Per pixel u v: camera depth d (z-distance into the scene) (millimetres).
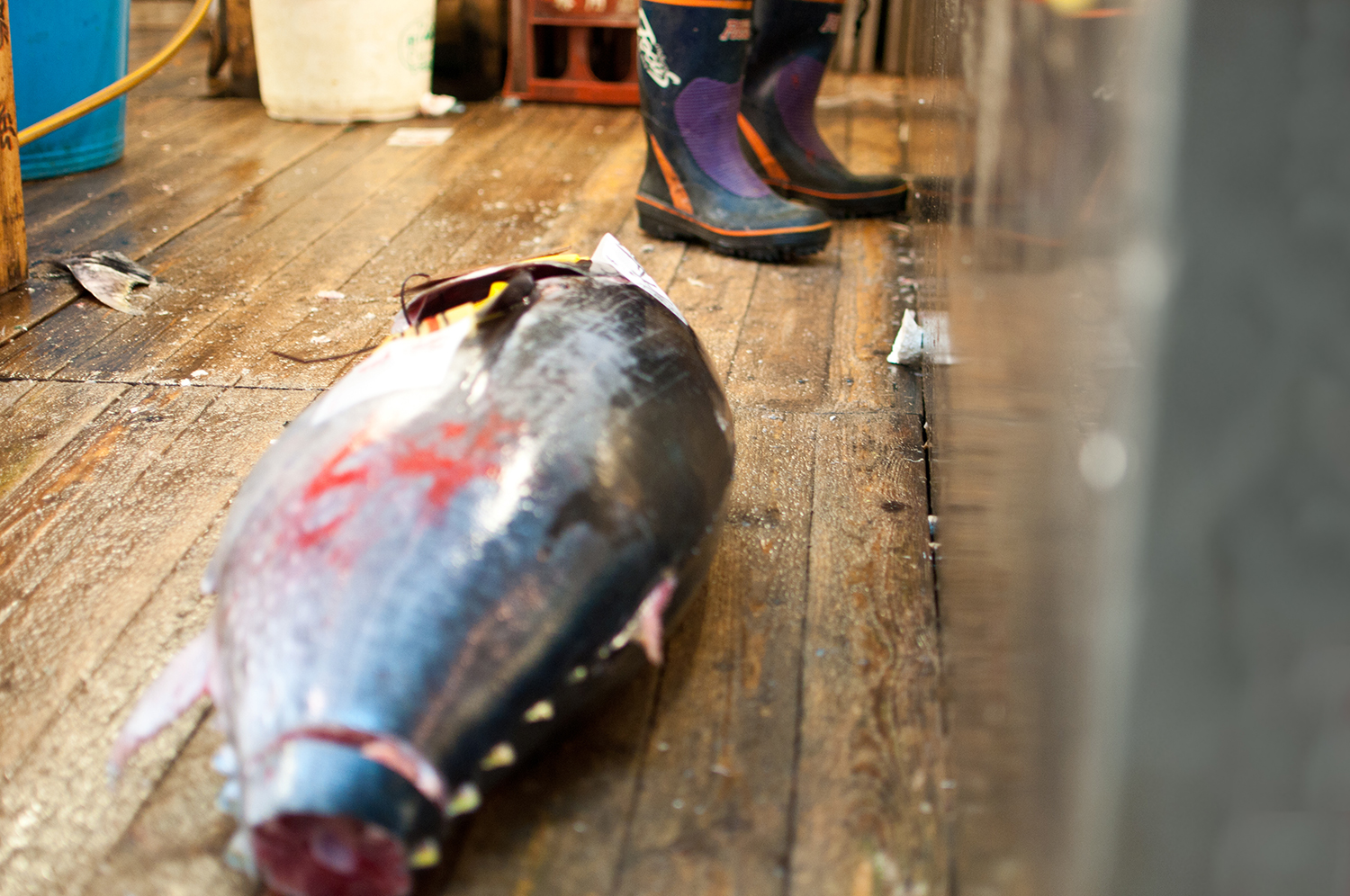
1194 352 484
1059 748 580
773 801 1086
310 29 4059
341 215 3111
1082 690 541
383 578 882
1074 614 557
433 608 875
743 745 1157
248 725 853
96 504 1606
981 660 880
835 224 3184
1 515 1570
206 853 1011
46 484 1660
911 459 1791
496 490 934
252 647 883
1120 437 501
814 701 1226
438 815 862
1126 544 507
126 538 1518
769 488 1695
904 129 4012
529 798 1077
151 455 1757
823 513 1623
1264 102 462
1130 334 490
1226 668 514
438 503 917
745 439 1854
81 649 1287
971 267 1039
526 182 3480
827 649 1314
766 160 3266
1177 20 459
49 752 1129
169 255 2760
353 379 1111
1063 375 608
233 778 919
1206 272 477
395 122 4297
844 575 1464
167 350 2193
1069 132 607
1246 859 532
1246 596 505
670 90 2787
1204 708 518
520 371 1045
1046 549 630
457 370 1047
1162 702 520
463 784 881
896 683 1256
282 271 2666
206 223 3016
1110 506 512
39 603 1368
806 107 3223
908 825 1060
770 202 2787
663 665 1275
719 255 2855
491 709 888
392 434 976
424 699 850
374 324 2348
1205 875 536
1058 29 645
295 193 3314
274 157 3721
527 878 991
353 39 4094
